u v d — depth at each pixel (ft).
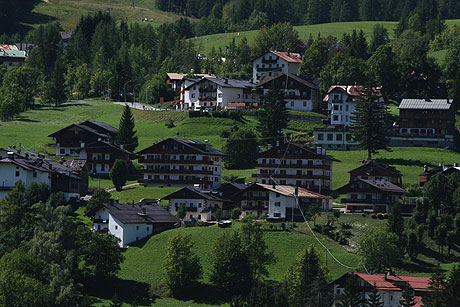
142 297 521.24
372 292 477.77
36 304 467.93
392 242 562.66
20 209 588.91
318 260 522.06
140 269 557.33
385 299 484.33
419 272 555.28
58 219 570.05
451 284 472.03
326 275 513.45
